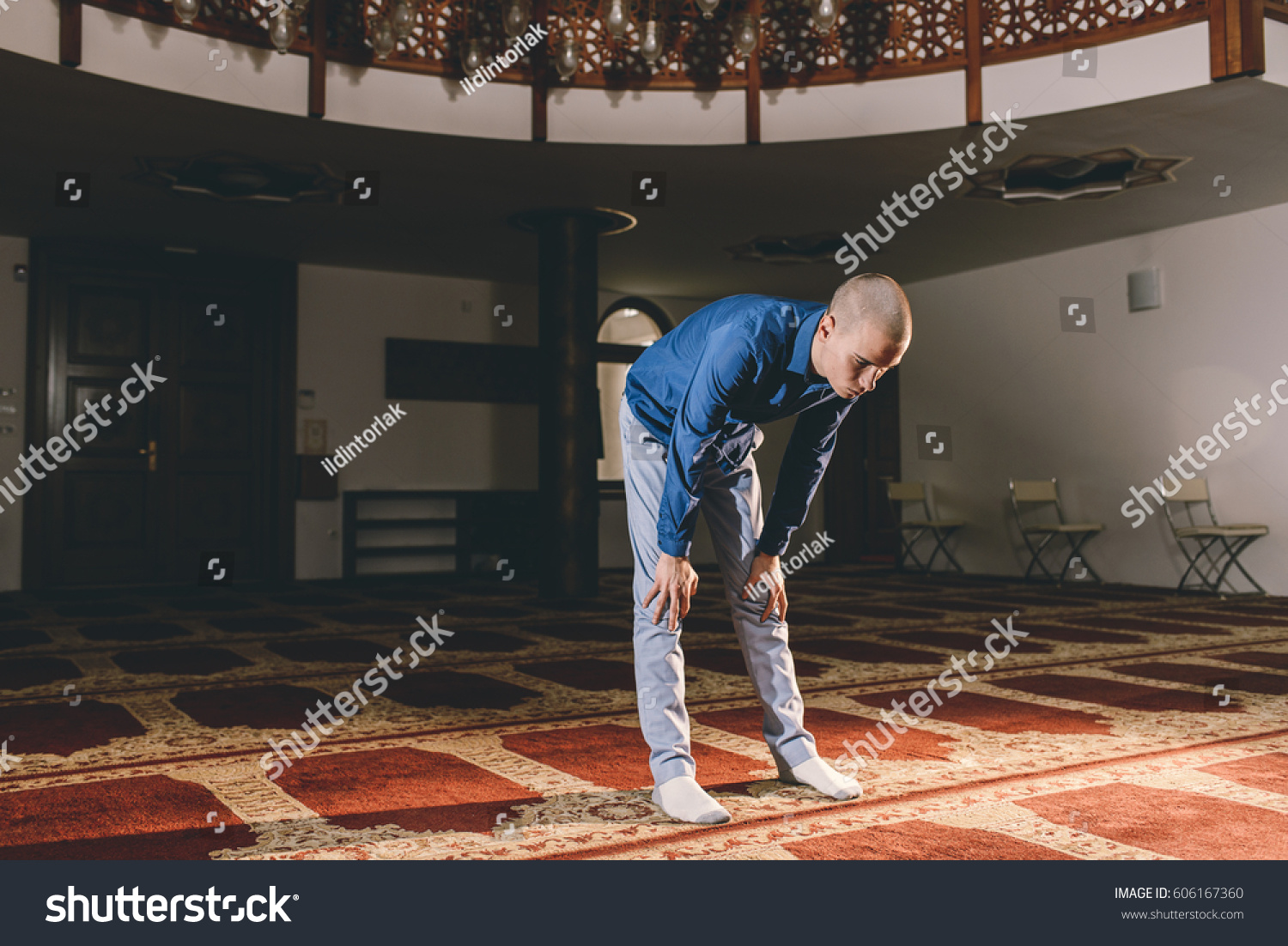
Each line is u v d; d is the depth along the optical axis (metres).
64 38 4.81
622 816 2.25
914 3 5.77
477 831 2.15
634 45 5.97
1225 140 5.99
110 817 2.27
